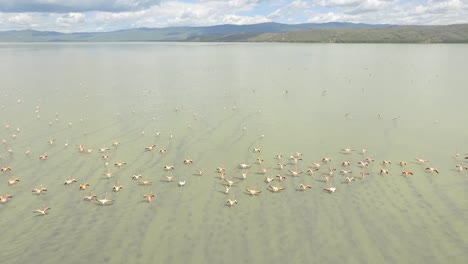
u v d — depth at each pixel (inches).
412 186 1123.9
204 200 1051.3
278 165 1279.5
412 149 1407.5
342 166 1267.2
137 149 1412.4
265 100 2229.3
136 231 905.5
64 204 1025.5
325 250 840.3
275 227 922.7
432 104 2086.6
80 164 1274.6
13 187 1114.7
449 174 1198.3
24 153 1363.2
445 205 1015.6
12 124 1705.2
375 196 1068.5
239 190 1109.1
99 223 938.7
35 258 813.9
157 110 1978.3
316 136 1563.7
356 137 1546.5
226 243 863.7
